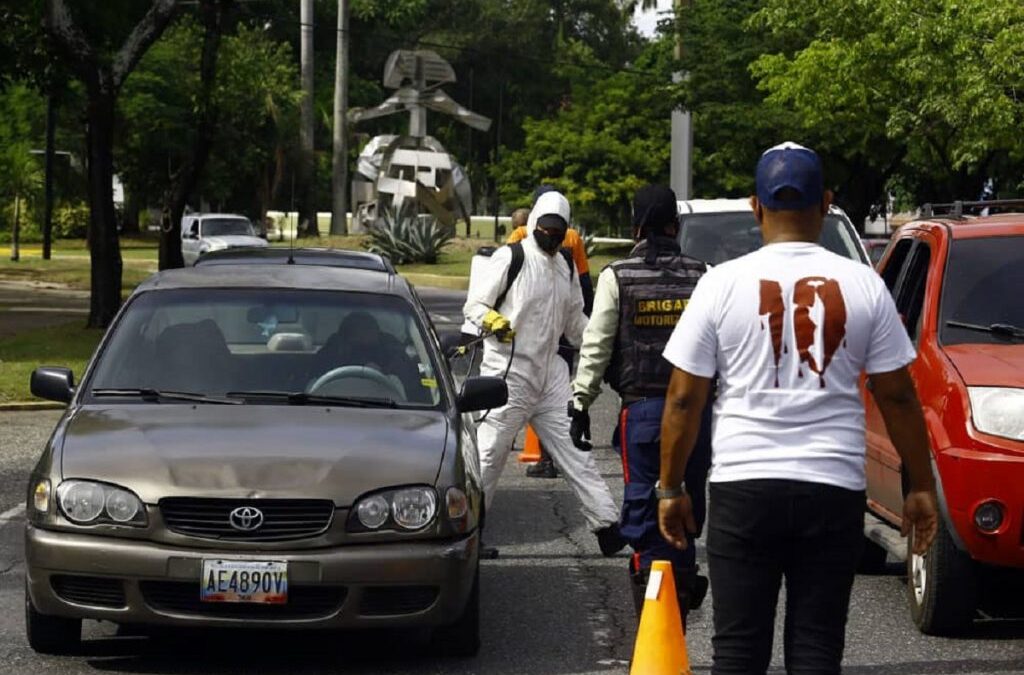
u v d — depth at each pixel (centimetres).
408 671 1205
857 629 1345
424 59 9619
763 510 788
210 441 1212
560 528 1772
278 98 10681
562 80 14988
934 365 1323
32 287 6400
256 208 12912
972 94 3591
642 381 1158
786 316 794
